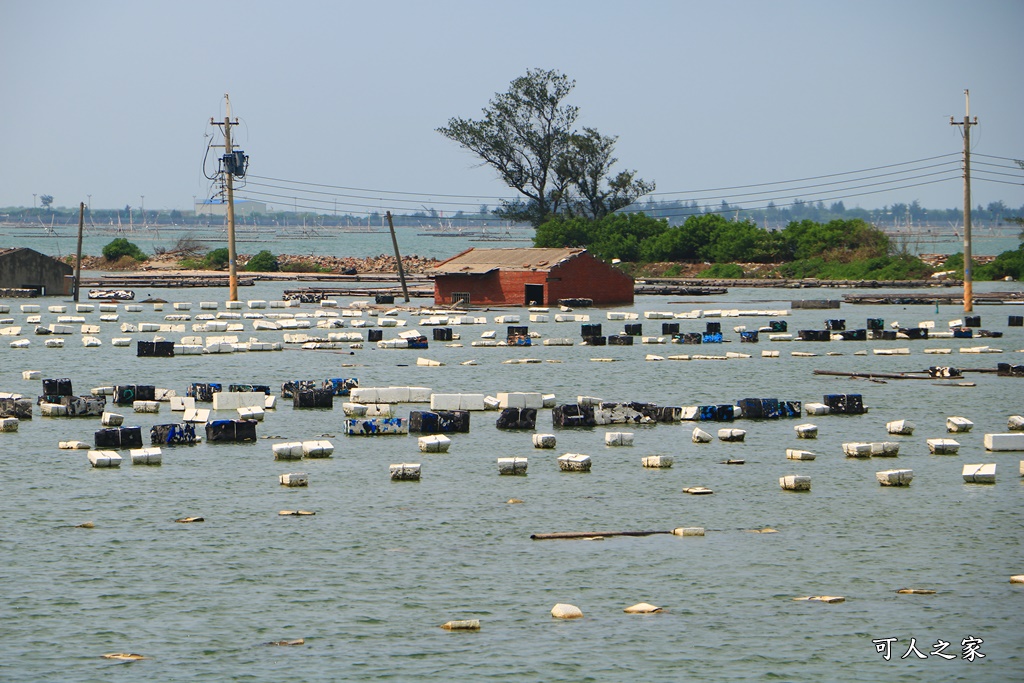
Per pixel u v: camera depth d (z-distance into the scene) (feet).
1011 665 176.24
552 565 218.59
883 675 172.65
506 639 184.85
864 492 271.90
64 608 197.36
